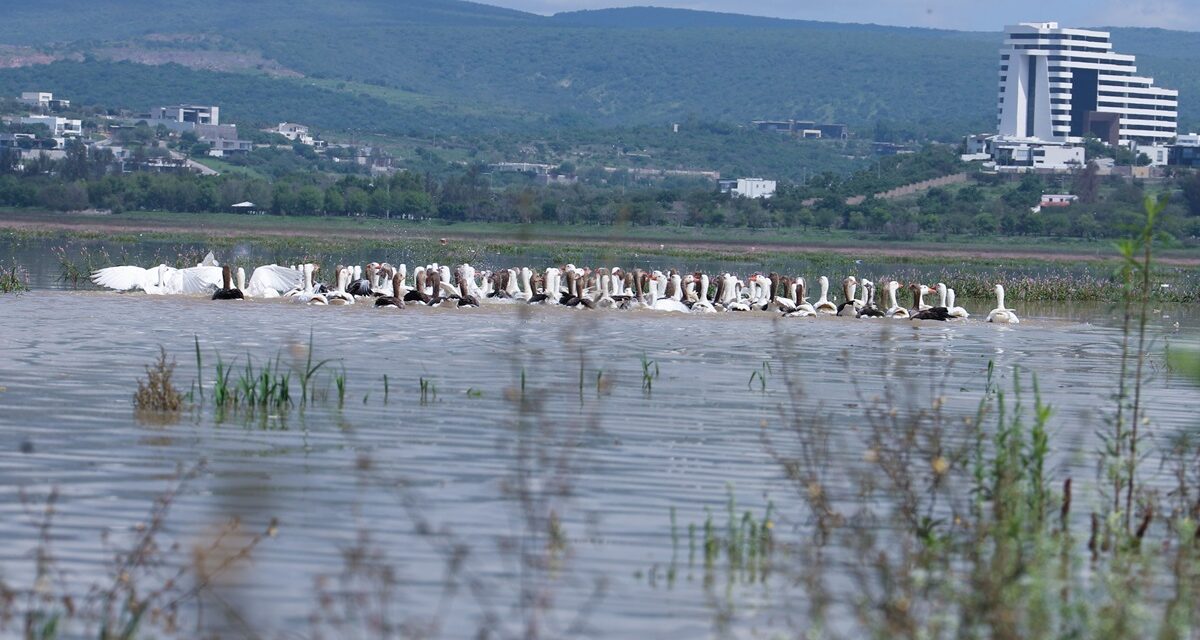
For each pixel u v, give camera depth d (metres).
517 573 15.62
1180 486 19.19
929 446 21.52
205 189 177.25
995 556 15.17
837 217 179.38
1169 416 27.50
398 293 51.19
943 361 37.03
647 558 16.30
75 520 17.16
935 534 17.16
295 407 25.59
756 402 27.64
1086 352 40.56
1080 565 16.19
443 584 15.17
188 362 31.89
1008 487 17.45
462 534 16.97
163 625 13.85
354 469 20.17
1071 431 25.20
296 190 182.12
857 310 52.91
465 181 192.62
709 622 14.30
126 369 30.36
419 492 18.89
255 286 52.53
